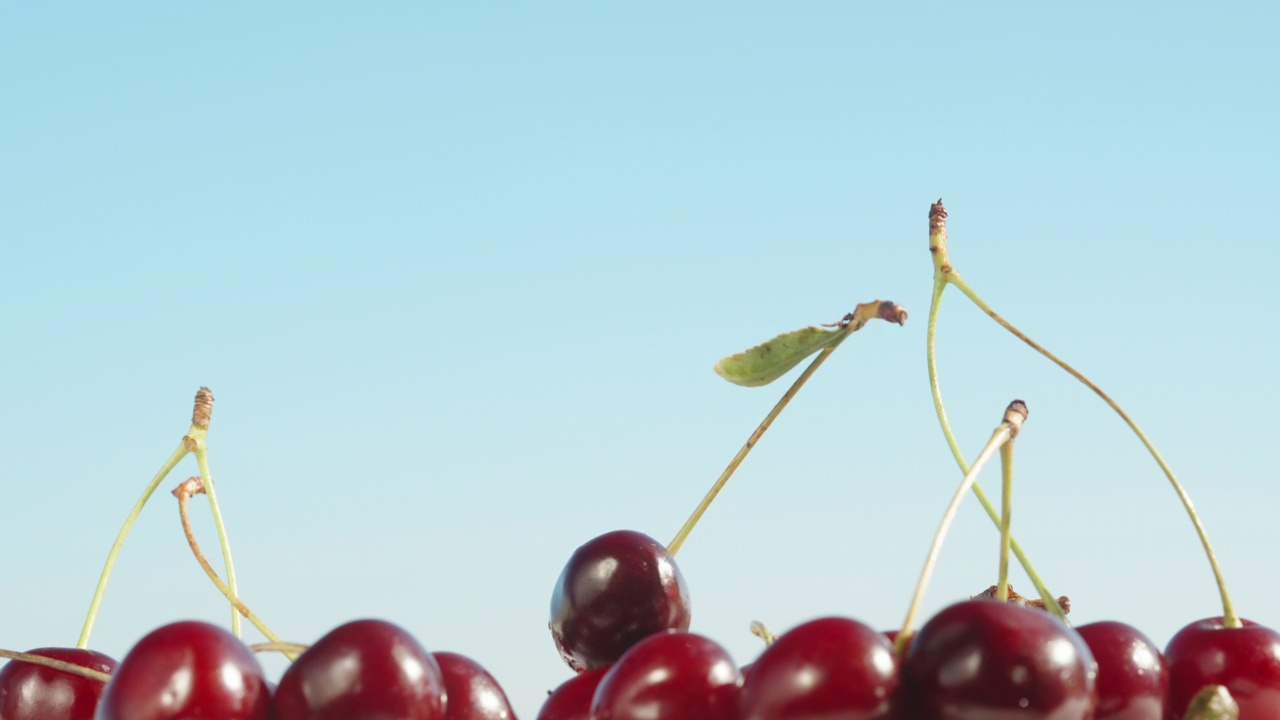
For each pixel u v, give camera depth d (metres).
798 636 0.31
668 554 0.39
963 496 0.34
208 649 0.32
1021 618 0.31
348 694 0.32
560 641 0.39
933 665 0.31
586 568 0.39
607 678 0.32
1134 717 0.33
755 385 0.42
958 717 0.30
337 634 0.32
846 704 0.30
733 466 0.40
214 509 0.41
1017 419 0.35
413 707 0.32
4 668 0.39
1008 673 0.30
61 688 0.38
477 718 0.34
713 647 0.32
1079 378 0.38
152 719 0.32
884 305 0.40
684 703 0.31
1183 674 0.35
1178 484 0.37
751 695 0.31
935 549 0.33
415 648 0.33
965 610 0.31
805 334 0.41
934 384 0.39
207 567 0.40
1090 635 0.34
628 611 0.38
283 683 0.32
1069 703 0.30
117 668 0.32
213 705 0.32
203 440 0.42
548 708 0.34
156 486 0.41
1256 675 0.35
